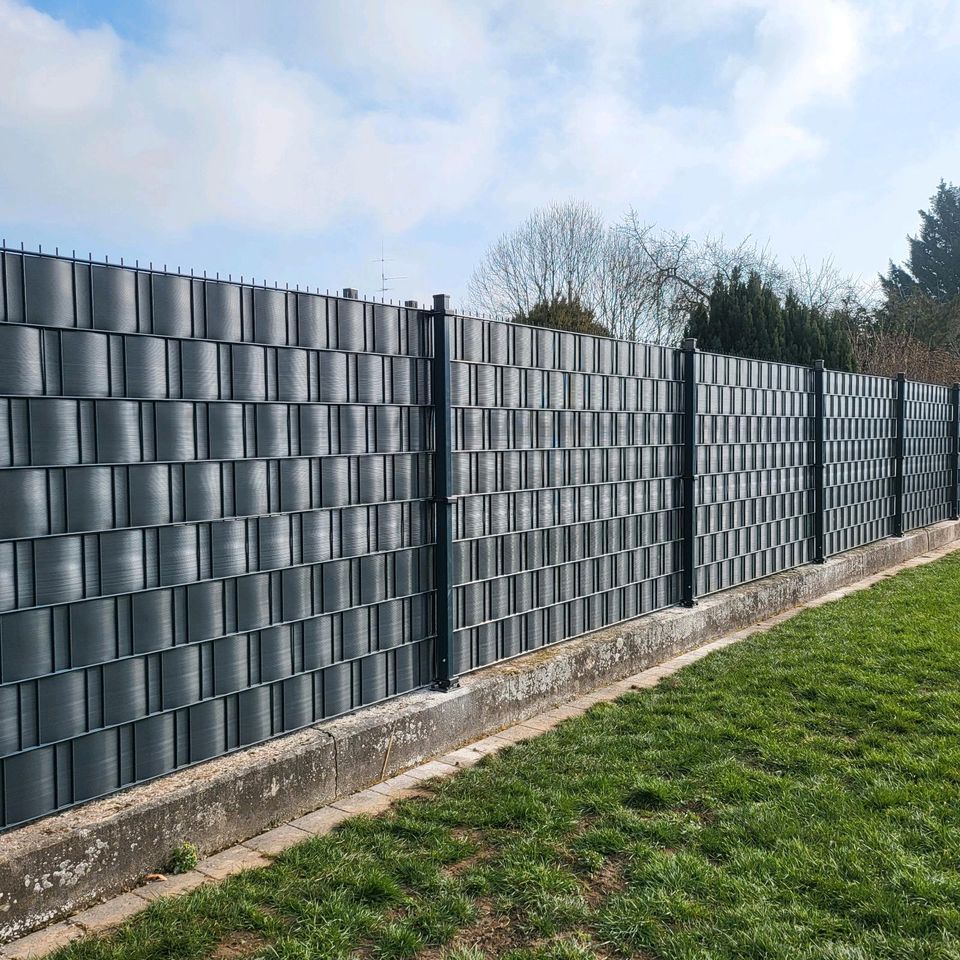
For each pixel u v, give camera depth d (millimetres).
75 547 3549
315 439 4547
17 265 3311
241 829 3963
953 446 15680
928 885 3357
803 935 3080
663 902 3307
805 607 9352
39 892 3201
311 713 4605
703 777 4574
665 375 7594
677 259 29219
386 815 4207
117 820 3471
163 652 3881
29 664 3406
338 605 4727
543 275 31547
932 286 44781
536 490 6145
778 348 19797
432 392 5277
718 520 8453
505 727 5578
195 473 3980
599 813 4176
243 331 4164
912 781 4434
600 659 6477
